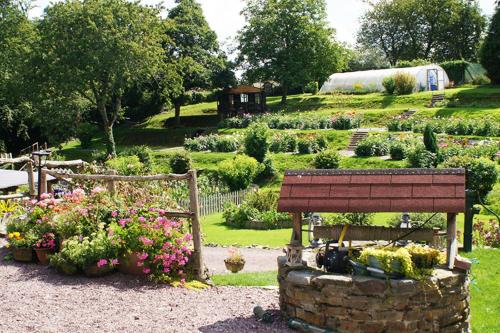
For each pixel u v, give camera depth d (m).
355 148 36.66
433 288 7.27
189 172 10.30
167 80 50.19
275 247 16.39
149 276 9.91
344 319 7.41
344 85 61.53
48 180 15.76
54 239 10.87
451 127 36.66
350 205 7.76
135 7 43.03
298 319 7.82
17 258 11.05
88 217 10.79
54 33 41.50
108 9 41.59
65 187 17.95
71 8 41.44
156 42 46.00
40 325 7.60
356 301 7.32
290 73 57.44
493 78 53.91
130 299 8.91
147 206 11.13
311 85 63.84
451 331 7.51
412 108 48.03
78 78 41.69
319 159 32.91
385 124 44.62
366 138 36.00
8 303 8.49
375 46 82.94
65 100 43.34
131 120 63.28
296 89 69.62
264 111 56.38
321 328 7.52
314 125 43.75
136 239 10.07
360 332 7.33
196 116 62.16
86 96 44.22
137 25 42.91
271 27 57.03
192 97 68.88
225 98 57.66
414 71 55.44
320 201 7.88
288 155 36.53
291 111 55.16
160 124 60.53
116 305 8.59
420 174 7.83
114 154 40.66
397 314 7.25
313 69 57.72
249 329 7.73
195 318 8.14
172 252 9.99
